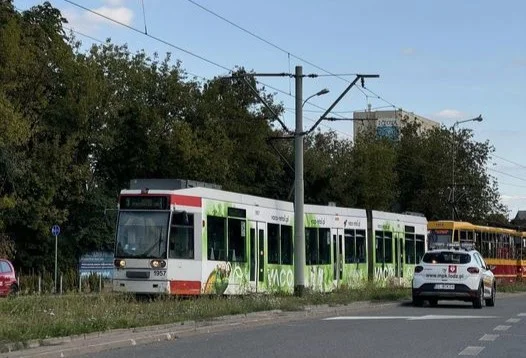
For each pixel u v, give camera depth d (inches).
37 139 1498.5
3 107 1259.8
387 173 2363.4
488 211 2534.5
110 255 1699.1
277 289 1063.0
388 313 833.5
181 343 541.6
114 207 1679.4
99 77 1601.9
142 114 1696.6
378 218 1357.0
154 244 876.6
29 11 1503.4
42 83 1470.2
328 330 633.0
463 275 927.7
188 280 891.4
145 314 665.6
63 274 1545.3
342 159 2390.5
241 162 1883.6
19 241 1571.1
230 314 724.0
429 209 2532.0
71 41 1647.4
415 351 495.2
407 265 1460.4
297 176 999.0
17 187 1454.2
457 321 722.2
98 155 1721.2
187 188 917.8
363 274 1290.6
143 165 1700.3
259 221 1047.0
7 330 515.5
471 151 2539.4
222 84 1843.0
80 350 484.4
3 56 1316.4
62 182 1531.7
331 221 1214.9
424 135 2637.8
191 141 1670.8
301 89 1013.2
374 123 2866.6
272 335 593.9
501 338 573.9
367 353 484.1
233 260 974.4
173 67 1782.7
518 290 1558.8
